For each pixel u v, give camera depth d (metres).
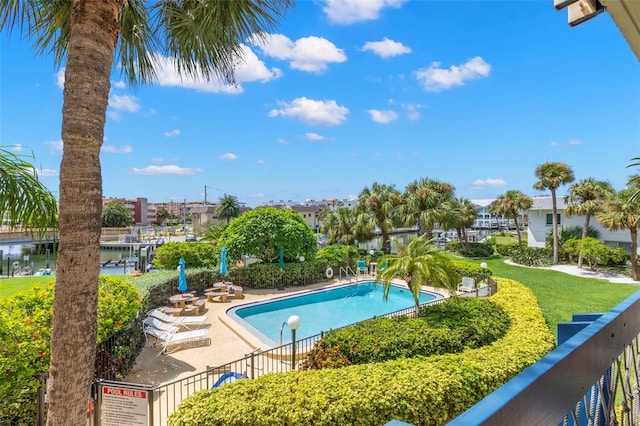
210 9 3.88
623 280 18.58
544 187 23.64
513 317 8.67
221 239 18.36
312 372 5.61
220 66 4.45
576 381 1.04
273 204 81.75
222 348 9.55
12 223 3.88
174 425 4.56
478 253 29.92
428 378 5.27
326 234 30.44
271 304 14.82
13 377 4.73
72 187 2.88
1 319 4.91
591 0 1.23
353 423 4.68
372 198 24.94
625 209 17.94
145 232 66.44
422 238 10.41
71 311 2.89
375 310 14.54
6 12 3.65
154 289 12.29
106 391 5.07
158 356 8.95
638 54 1.38
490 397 0.79
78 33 2.92
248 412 4.57
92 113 2.93
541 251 25.77
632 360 1.48
